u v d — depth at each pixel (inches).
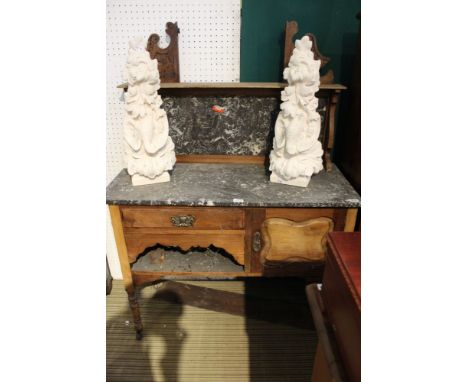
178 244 46.8
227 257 53.0
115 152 59.8
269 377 51.5
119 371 52.6
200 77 55.3
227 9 51.0
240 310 64.2
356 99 50.6
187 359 54.5
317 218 44.3
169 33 50.6
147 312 64.0
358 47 49.6
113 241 67.9
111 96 56.0
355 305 21.1
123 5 50.7
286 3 50.6
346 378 23.2
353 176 52.3
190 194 44.8
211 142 55.0
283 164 46.8
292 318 62.4
